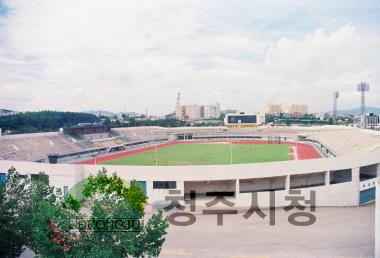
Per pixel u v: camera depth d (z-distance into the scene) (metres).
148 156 110.12
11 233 25.72
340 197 52.91
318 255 33.88
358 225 42.97
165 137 175.62
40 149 105.88
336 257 33.41
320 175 59.78
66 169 52.91
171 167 50.88
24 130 171.25
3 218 25.53
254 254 34.16
